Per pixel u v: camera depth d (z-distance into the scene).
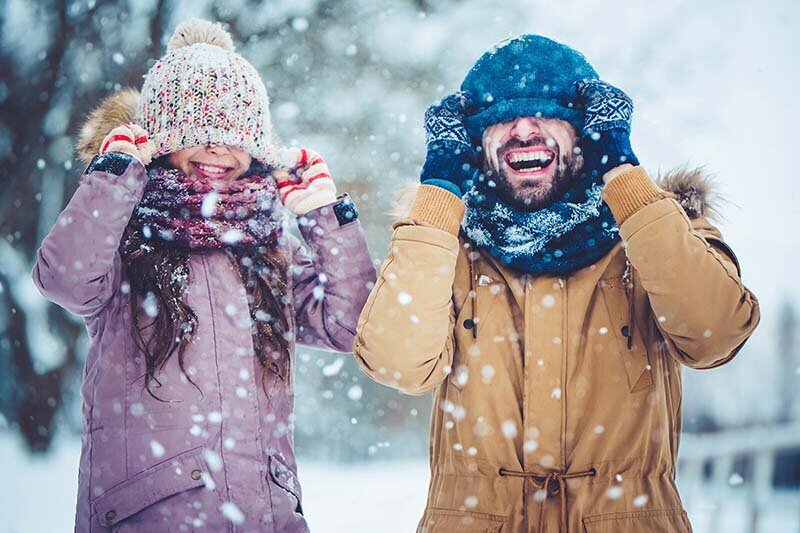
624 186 2.90
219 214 3.21
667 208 2.83
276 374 3.19
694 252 2.78
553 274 2.99
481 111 3.17
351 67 11.80
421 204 2.96
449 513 2.89
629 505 2.79
